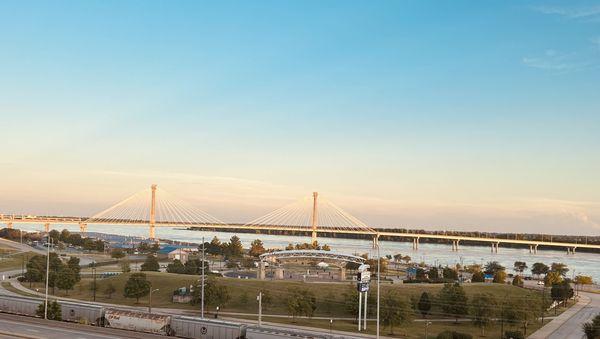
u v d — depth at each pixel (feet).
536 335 352.69
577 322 409.08
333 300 404.98
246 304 404.57
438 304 398.21
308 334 235.61
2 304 294.25
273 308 396.98
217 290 394.93
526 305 385.91
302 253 567.59
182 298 420.77
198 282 434.71
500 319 370.32
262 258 554.46
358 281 339.36
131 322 259.39
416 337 327.47
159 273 510.17
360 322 344.69
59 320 275.39
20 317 272.92
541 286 627.05
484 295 392.68
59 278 460.55
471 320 384.47
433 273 617.62
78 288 476.95
